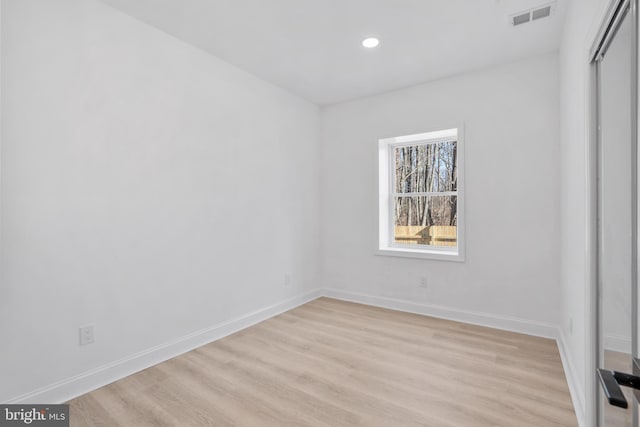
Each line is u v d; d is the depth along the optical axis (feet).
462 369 7.57
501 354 8.32
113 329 7.22
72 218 6.58
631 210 3.42
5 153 5.74
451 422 5.74
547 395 6.51
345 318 11.09
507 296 9.96
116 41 7.25
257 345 8.98
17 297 5.89
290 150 12.21
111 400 6.45
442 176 11.88
